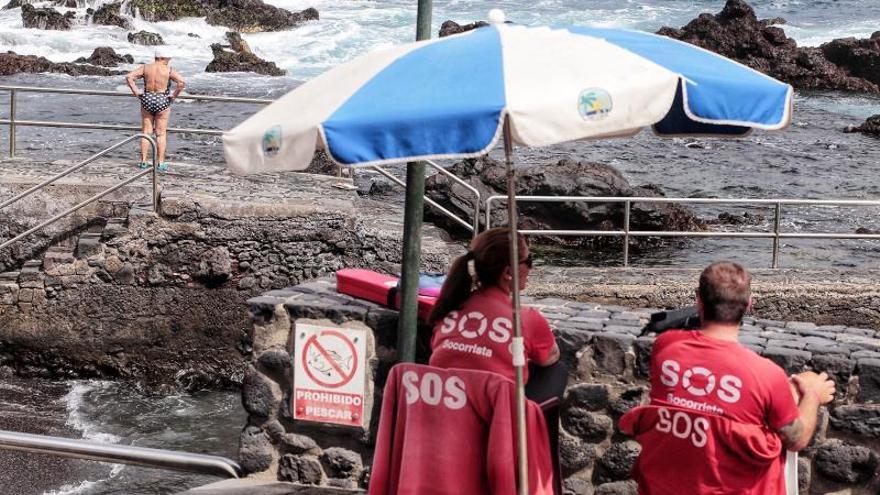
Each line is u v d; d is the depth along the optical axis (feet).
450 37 20.30
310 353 26.53
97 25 181.68
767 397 18.83
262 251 53.31
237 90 138.82
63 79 141.08
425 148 17.81
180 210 53.06
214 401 51.85
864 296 50.39
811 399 19.58
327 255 53.36
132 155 88.48
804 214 80.84
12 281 53.26
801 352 23.48
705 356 19.06
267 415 27.04
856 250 69.87
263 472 27.20
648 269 52.42
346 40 186.91
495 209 66.64
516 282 19.88
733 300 19.04
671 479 19.39
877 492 23.39
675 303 50.16
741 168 98.78
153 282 53.31
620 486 24.86
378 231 53.42
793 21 214.48
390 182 72.95
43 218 54.90
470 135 17.63
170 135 99.19
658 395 19.45
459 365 20.45
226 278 53.42
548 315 26.32
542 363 20.94
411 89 18.43
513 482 19.81
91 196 55.01
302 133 18.37
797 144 111.04
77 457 24.14
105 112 111.65
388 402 20.77
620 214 68.23
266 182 58.80
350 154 18.03
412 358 25.35
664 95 18.19
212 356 53.72
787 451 19.56
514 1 230.48
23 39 167.22
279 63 170.40
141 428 48.39
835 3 233.96
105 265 53.06
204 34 185.06
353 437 26.63
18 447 23.95
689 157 102.32
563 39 19.20
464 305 20.75
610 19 214.28
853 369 23.24
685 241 69.92
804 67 166.40
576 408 24.91
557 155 100.17
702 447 18.99
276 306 26.71
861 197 89.56
